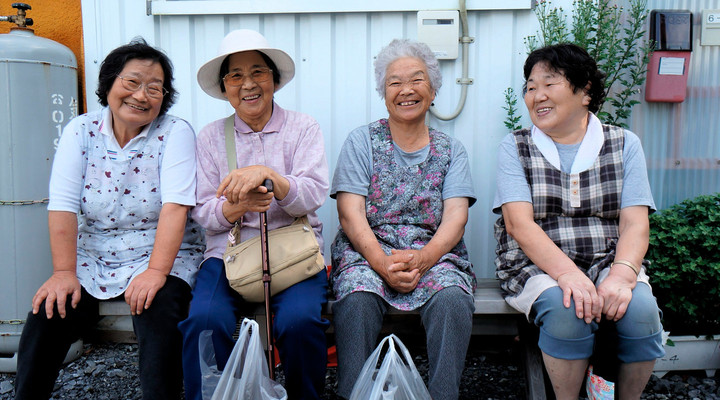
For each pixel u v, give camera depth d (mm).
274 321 2354
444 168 2754
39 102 3029
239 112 2607
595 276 2432
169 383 2316
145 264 2541
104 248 2580
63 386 3018
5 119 2969
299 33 3344
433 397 2316
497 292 2730
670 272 2922
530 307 2379
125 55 2430
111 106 2480
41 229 3094
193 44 3389
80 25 3596
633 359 2270
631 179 2512
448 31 3217
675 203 3480
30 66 2988
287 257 2379
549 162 2564
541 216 2570
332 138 3406
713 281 2900
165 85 2594
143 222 2609
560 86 2457
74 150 2543
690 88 3400
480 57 3293
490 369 3172
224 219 2480
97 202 2551
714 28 3326
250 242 2441
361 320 2346
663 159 3457
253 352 2043
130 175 2559
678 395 2854
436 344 2350
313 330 2305
